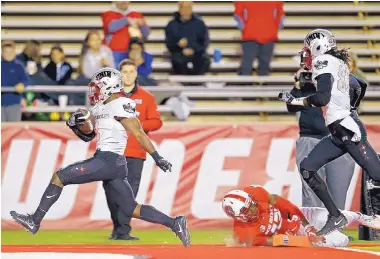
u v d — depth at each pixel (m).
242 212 27.41
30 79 44.09
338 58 28.17
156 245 29.27
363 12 55.78
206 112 49.34
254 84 49.41
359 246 28.81
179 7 47.09
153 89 42.38
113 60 44.38
